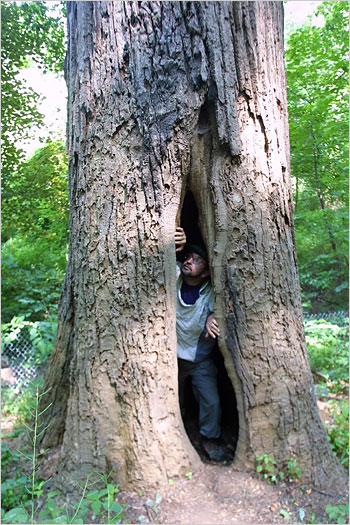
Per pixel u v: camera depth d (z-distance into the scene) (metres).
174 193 2.30
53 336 4.62
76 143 2.43
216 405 2.76
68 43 2.65
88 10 2.35
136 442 2.18
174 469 2.23
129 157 2.23
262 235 2.31
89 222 2.31
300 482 2.23
